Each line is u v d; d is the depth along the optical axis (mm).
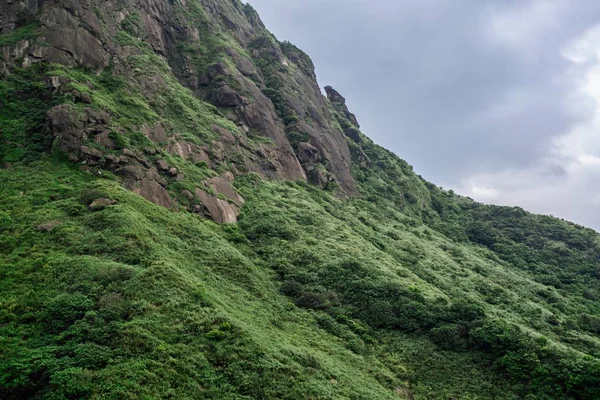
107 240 37688
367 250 60188
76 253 36062
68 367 25266
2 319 29219
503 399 37969
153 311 30953
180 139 62812
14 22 61281
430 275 61406
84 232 38688
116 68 65688
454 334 43969
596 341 51531
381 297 48594
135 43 73312
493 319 45312
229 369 28562
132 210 43406
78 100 53312
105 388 24078
